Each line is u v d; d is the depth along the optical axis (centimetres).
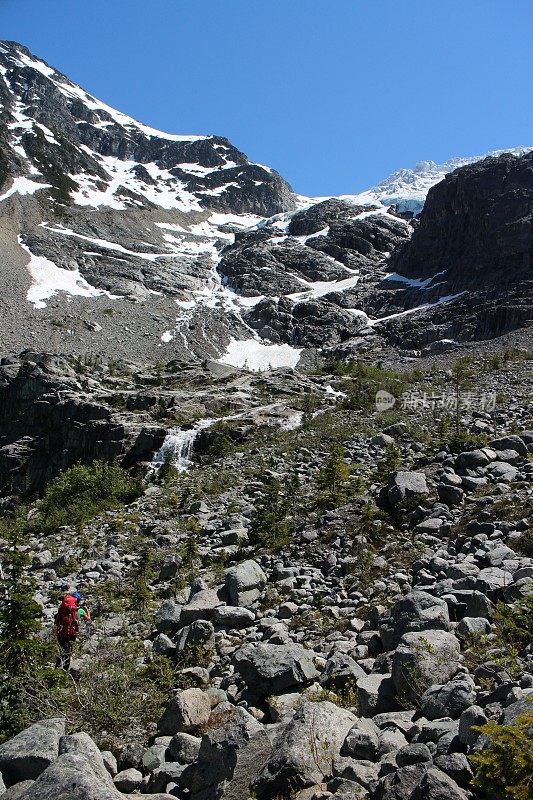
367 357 7781
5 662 894
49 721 682
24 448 4875
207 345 8994
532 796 418
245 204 19300
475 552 1153
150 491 3259
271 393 5084
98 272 10944
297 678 796
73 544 2488
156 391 5062
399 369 6359
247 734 607
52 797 513
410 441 2630
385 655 810
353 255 11956
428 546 1304
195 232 15875
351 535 1481
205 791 592
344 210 14075
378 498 1622
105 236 12912
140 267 11450
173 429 4222
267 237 13612
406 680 692
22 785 561
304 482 2447
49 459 4694
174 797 583
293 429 3906
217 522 2206
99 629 1264
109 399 4900
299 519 1775
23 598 947
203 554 1741
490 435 2277
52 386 5147
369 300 9881
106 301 10044
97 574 1853
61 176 14950
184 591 1435
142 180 18438
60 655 955
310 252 12062
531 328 6631
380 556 1331
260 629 1098
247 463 3256
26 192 13388
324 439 3250
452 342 7231
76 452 4478
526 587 877
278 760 562
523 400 3083
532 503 1289
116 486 3494
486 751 457
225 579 1271
